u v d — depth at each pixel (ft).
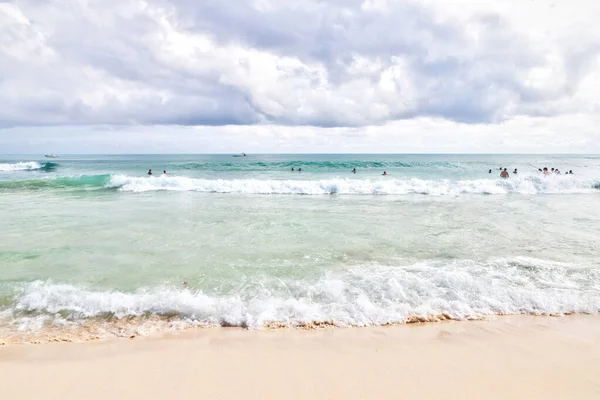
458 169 137.28
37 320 16.02
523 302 17.87
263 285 19.81
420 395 10.78
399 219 38.96
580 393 10.98
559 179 68.13
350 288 19.17
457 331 15.28
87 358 12.99
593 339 14.58
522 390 11.11
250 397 10.63
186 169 138.00
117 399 10.54
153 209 45.16
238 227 34.55
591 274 21.54
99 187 69.51
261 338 14.61
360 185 66.33
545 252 26.09
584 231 32.89
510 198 57.16
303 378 11.66
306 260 24.18
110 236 30.73
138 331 15.16
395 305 17.35
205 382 11.42
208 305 17.20
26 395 10.74
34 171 128.26
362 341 14.38
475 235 31.30
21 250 26.48
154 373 11.96
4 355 13.15
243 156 452.35
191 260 24.22
